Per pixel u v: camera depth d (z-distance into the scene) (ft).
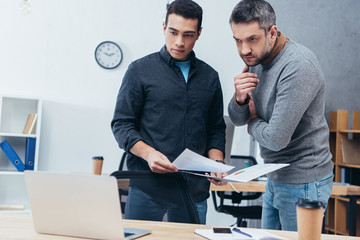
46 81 13.82
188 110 6.01
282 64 5.35
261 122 5.73
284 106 5.13
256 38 5.17
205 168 4.69
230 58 14.79
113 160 14.08
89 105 14.02
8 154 12.74
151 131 5.92
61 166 13.78
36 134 12.91
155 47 14.44
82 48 14.03
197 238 3.68
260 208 11.07
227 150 9.57
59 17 13.92
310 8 15.72
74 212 3.49
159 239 3.59
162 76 5.98
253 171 4.42
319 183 5.58
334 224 14.11
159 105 5.92
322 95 5.43
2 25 13.56
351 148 14.15
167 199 4.59
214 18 14.74
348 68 16.05
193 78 6.16
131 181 4.48
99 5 14.15
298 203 3.42
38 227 3.65
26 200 13.53
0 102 12.71
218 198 14.17
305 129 5.48
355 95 16.11
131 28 14.32
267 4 5.22
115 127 5.83
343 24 16.06
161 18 14.46
